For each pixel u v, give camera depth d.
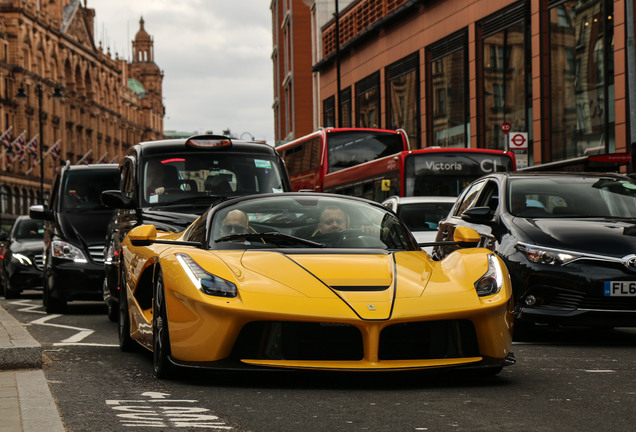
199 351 5.66
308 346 5.52
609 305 8.33
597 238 8.56
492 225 9.38
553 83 27.31
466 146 33.69
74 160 104.94
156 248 6.85
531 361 7.21
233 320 5.55
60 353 7.97
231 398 5.38
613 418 4.70
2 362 6.71
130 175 10.88
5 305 16.17
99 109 115.56
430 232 13.65
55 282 13.38
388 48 41.72
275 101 80.12
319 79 53.53
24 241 18.95
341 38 48.88
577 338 9.28
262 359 5.55
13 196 85.31
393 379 6.07
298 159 28.66
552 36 27.34
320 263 5.93
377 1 42.84
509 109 30.22
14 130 87.75
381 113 42.88
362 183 23.34
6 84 86.38
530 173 10.18
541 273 8.46
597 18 24.73
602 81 24.58
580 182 9.91
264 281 5.73
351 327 5.48
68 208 14.10
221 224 6.77
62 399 5.39
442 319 5.56
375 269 5.89
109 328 10.80
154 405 5.16
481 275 5.95
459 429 4.42
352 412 4.89
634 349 8.19
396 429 4.43
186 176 10.69
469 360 5.63
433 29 36.50
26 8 90.31
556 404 5.13
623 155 17.20
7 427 4.45
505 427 4.46
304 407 5.05
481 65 32.38
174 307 5.84
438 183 20.66
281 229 6.71
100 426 4.55
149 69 161.50
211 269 5.87
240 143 11.33
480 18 32.16
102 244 13.52
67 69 105.06
